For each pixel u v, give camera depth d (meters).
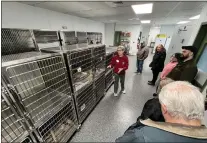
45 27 3.67
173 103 0.55
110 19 6.27
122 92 3.07
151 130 0.52
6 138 0.88
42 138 1.17
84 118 2.03
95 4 3.04
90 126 1.93
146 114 1.17
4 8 2.51
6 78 0.82
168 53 4.02
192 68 1.69
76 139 1.69
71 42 2.54
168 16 4.94
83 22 5.84
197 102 0.53
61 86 1.42
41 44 1.71
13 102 0.87
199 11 3.78
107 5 3.12
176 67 2.00
